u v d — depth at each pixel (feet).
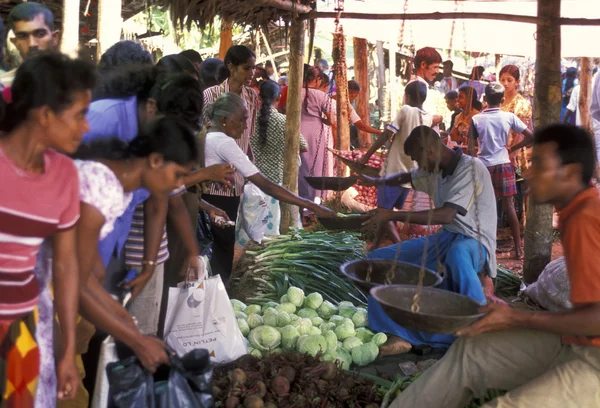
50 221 6.57
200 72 17.66
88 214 7.11
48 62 6.20
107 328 7.37
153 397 7.22
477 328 7.99
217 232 15.19
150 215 9.85
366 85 33.68
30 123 6.23
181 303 11.10
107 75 8.95
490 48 26.58
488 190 13.29
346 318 13.58
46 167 6.56
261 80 22.02
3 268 6.46
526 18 16.05
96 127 8.41
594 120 24.00
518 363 8.62
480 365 8.70
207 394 7.48
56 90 6.12
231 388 9.71
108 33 13.20
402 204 20.77
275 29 31.40
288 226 19.49
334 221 12.69
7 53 10.02
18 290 6.61
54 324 8.07
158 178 7.57
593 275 7.48
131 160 7.54
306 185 24.25
